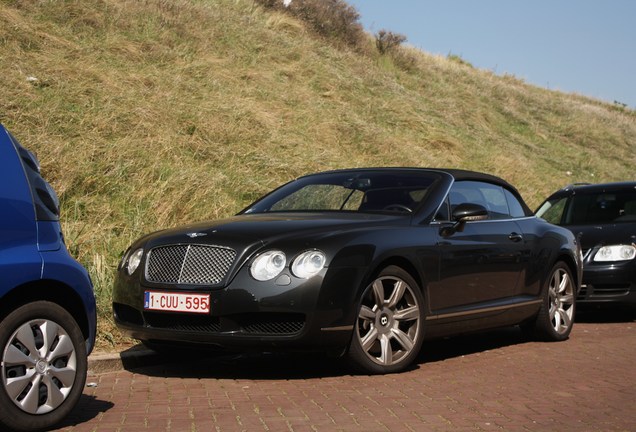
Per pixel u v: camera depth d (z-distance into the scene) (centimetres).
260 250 600
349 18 2494
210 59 1656
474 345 825
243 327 595
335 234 618
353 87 1973
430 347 808
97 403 539
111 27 1573
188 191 1068
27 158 472
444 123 2138
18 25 1376
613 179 2367
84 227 913
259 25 2077
